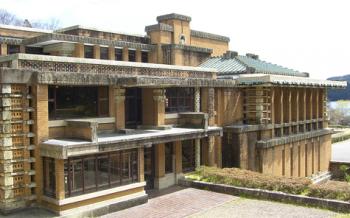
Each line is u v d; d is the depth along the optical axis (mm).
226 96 27141
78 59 18812
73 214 17219
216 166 26500
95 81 18719
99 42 25406
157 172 23109
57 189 16891
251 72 28344
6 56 17578
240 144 26062
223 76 28828
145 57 29266
